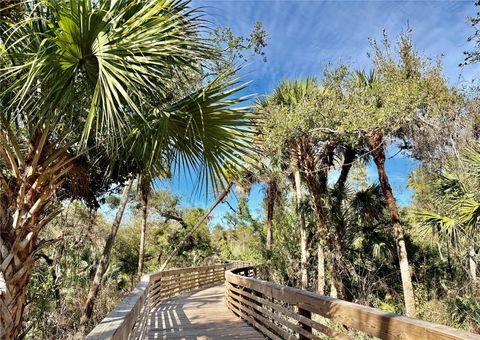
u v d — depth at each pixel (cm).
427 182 866
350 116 755
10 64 295
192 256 2039
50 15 296
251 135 397
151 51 270
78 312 927
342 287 959
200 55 308
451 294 941
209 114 363
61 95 278
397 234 906
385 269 1247
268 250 1360
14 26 266
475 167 661
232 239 2422
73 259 888
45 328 773
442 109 673
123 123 296
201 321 603
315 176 977
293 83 984
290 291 362
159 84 300
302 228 1146
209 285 1362
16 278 275
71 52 265
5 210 285
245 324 566
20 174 309
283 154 925
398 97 691
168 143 377
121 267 1772
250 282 546
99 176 446
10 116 304
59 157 334
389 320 186
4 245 276
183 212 2062
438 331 146
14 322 273
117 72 259
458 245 825
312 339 311
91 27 260
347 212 1088
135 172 449
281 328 411
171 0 296
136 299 286
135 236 1892
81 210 901
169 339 473
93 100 262
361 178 1230
